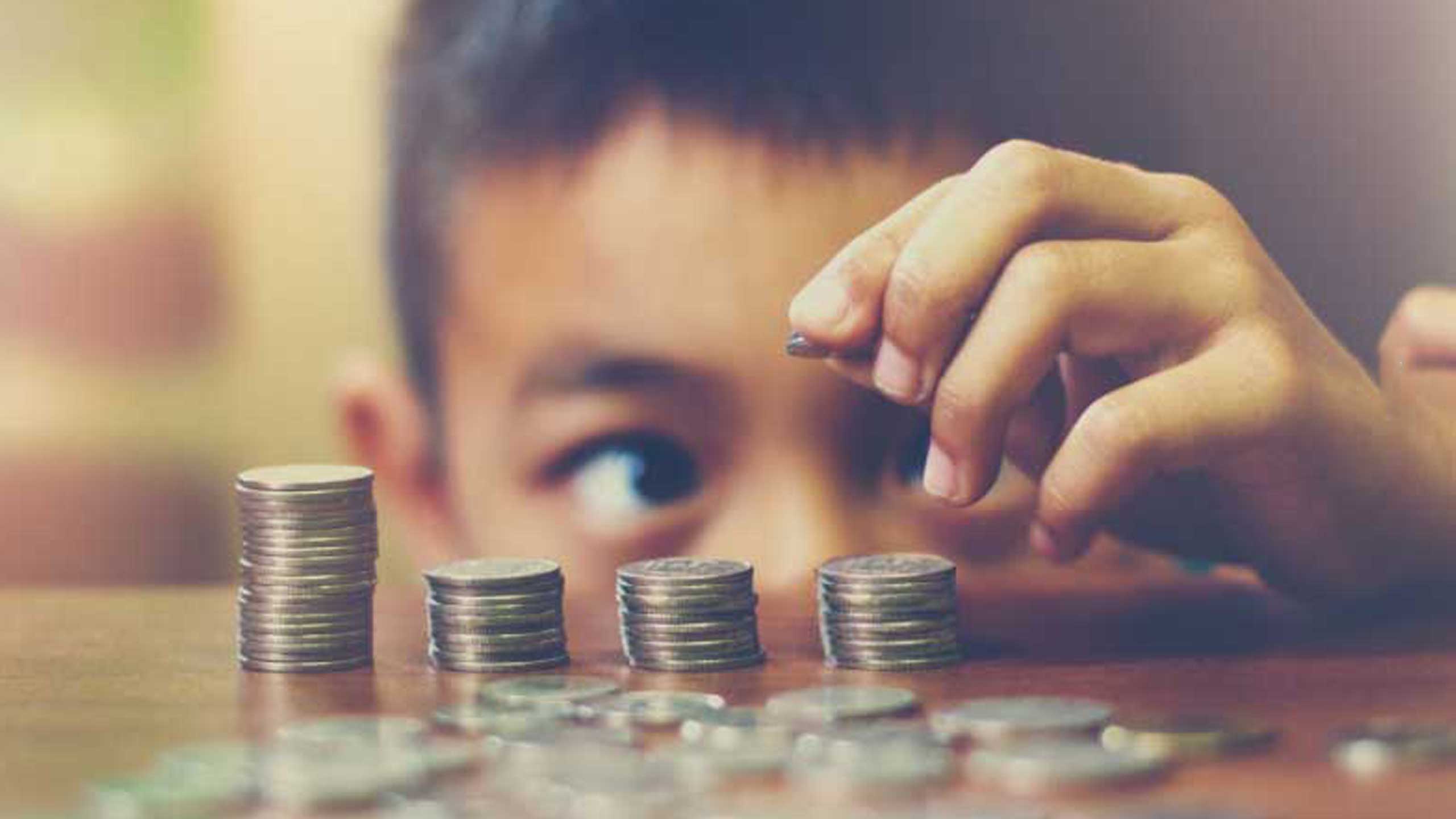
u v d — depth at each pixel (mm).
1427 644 1496
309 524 1496
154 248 2812
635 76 2562
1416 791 1061
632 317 2584
